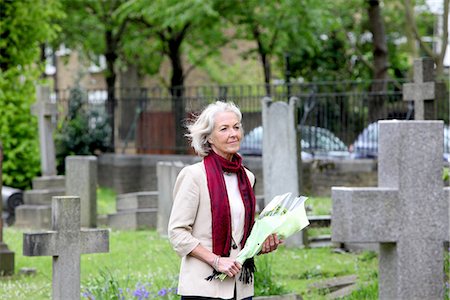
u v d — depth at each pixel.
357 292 9.97
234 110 6.27
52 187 19.61
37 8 22.75
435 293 7.35
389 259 7.38
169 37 31.25
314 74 35.50
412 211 7.26
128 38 32.50
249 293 6.23
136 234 16.17
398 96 22.11
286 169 14.23
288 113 14.20
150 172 26.55
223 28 35.03
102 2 31.41
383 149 7.35
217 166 6.17
